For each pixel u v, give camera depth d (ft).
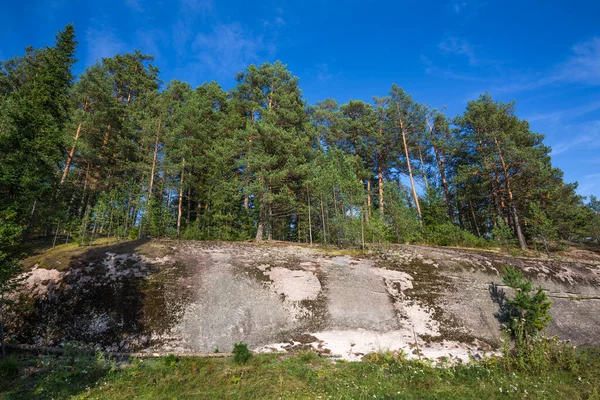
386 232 76.38
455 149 102.63
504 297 49.32
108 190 87.04
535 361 31.73
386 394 25.36
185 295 43.65
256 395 24.84
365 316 43.98
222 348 36.83
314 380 28.04
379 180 111.14
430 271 54.85
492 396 25.61
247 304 43.98
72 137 72.84
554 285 53.98
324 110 108.47
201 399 24.02
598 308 50.42
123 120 88.33
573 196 89.30
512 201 87.25
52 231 75.51
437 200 104.88
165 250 55.36
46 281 42.19
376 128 110.32
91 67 88.43
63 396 23.50
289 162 75.97
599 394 25.88
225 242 67.87
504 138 85.66
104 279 43.78
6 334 34.94
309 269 53.57
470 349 38.78
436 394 25.80
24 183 36.73
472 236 83.05
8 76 93.04
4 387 24.35
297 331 40.86
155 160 77.92
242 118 95.61
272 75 98.84
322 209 78.69
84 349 33.19
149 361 31.81
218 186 81.30
